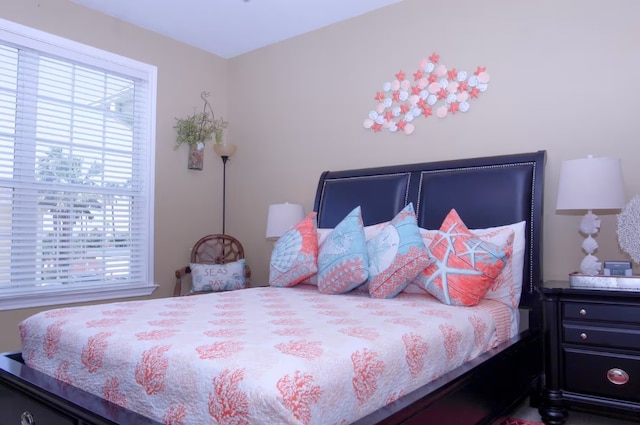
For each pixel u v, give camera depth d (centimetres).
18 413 166
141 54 393
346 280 253
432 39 332
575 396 222
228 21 383
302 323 172
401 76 346
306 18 378
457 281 223
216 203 450
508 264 244
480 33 312
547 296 230
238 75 454
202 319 179
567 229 276
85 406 139
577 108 275
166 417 126
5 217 316
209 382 119
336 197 348
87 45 357
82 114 357
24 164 326
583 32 275
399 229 249
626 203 251
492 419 190
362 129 366
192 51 432
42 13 333
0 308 311
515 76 297
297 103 409
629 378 210
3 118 317
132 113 391
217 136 438
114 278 374
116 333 156
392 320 180
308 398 112
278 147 420
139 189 395
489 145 306
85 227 357
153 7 359
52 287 336
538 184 271
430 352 162
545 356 230
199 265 380
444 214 296
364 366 133
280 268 287
